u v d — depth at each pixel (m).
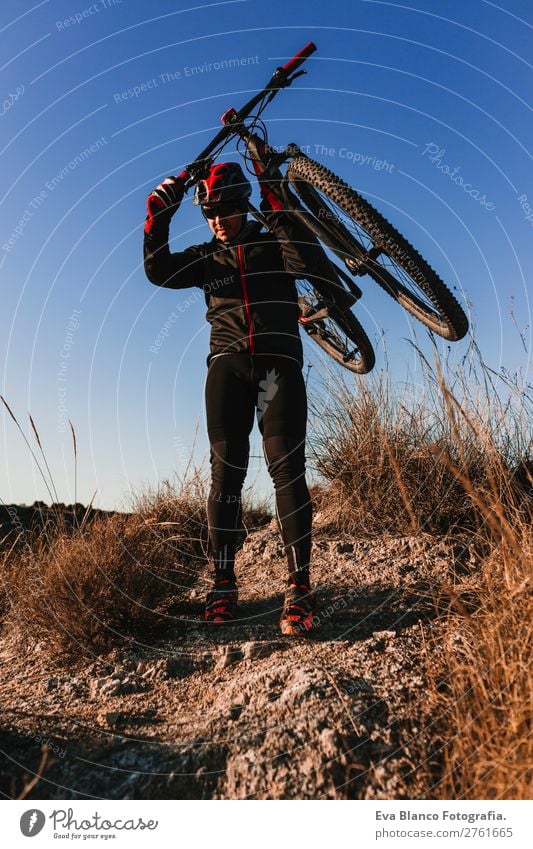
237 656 2.38
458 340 2.62
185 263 2.70
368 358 3.37
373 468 3.34
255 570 3.25
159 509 3.85
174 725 2.05
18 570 3.39
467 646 2.06
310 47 2.72
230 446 2.57
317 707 1.89
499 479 2.79
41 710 2.19
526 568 2.16
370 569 2.82
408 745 1.75
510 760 1.61
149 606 2.80
